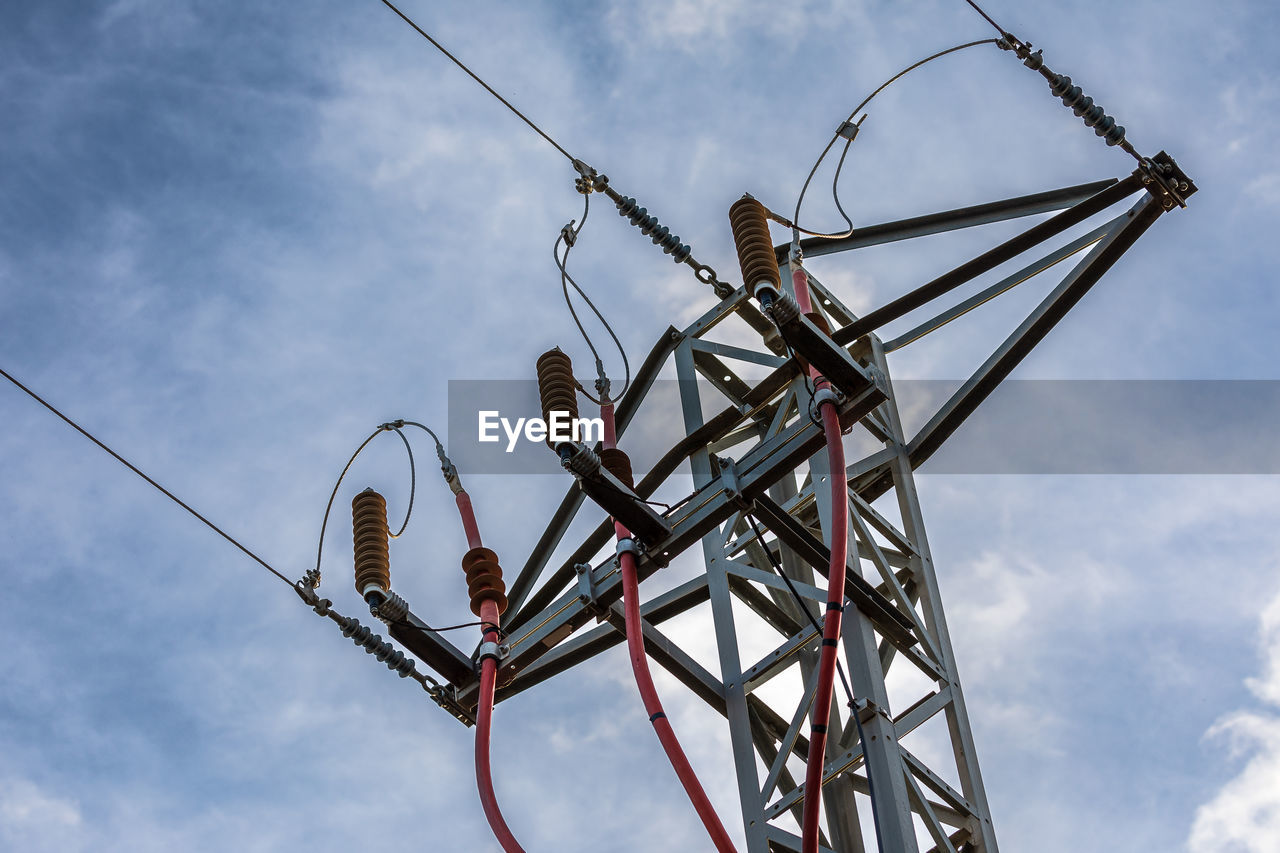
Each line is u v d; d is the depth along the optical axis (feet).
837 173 25.85
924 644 32.96
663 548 25.67
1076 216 28.86
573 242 27.37
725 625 33.99
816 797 22.17
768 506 30.42
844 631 31.86
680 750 23.34
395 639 27.66
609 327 27.02
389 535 28.30
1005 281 35.83
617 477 25.70
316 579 28.12
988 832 30.40
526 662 27.61
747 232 24.43
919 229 38.55
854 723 32.22
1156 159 28.22
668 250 28.89
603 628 31.68
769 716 34.63
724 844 22.52
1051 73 26.96
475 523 28.68
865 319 28.32
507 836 23.91
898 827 28.04
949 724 31.96
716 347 38.29
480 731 25.57
